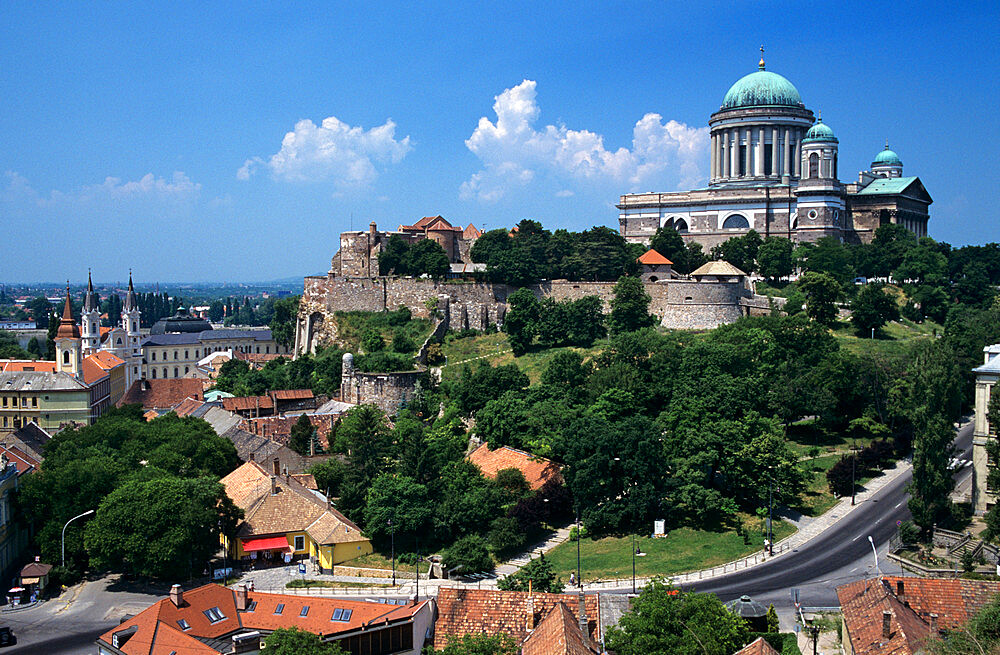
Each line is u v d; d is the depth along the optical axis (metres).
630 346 192.75
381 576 129.38
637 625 81.50
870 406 180.75
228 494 152.62
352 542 136.12
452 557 128.50
